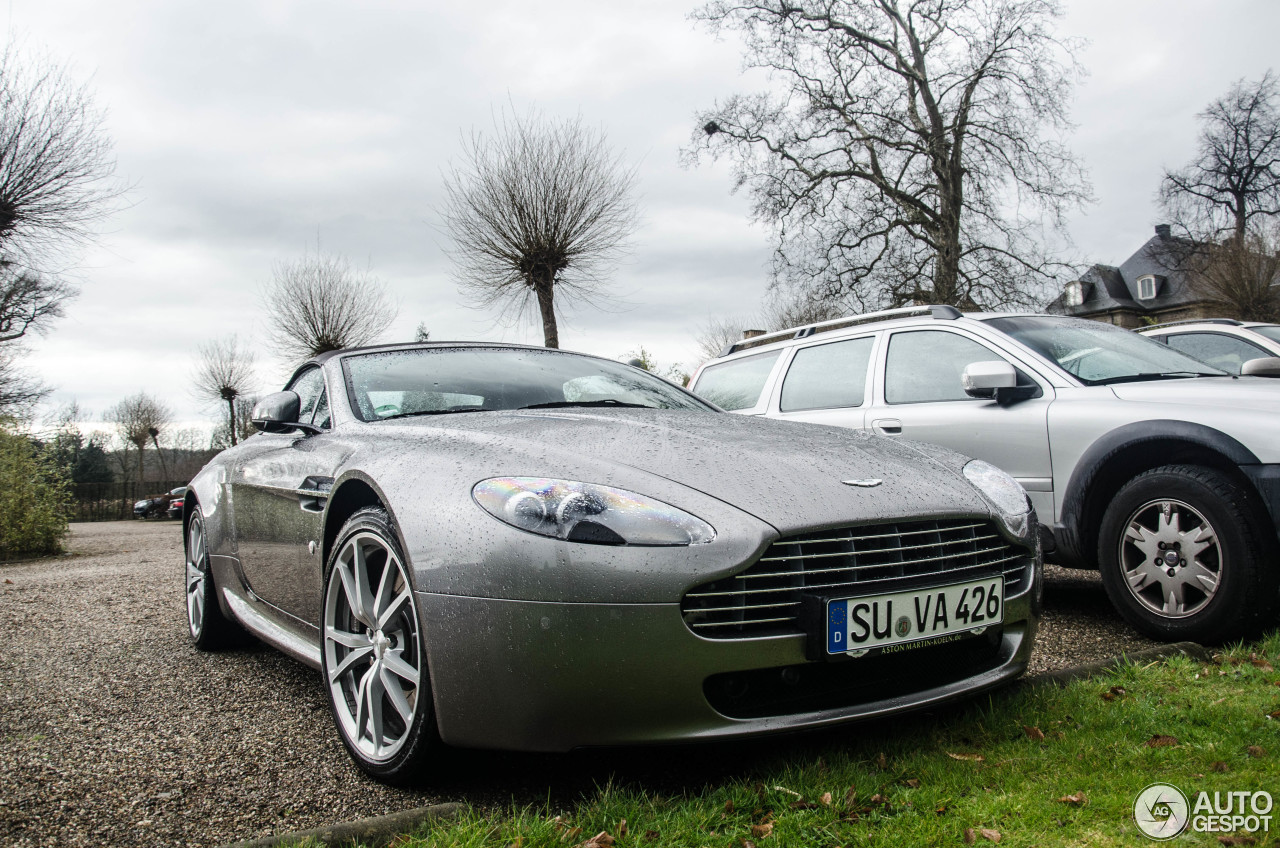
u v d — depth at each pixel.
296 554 2.64
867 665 1.93
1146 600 3.18
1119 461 3.30
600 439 2.13
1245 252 26.72
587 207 15.16
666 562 1.70
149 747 2.31
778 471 1.98
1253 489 2.92
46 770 2.14
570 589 1.69
